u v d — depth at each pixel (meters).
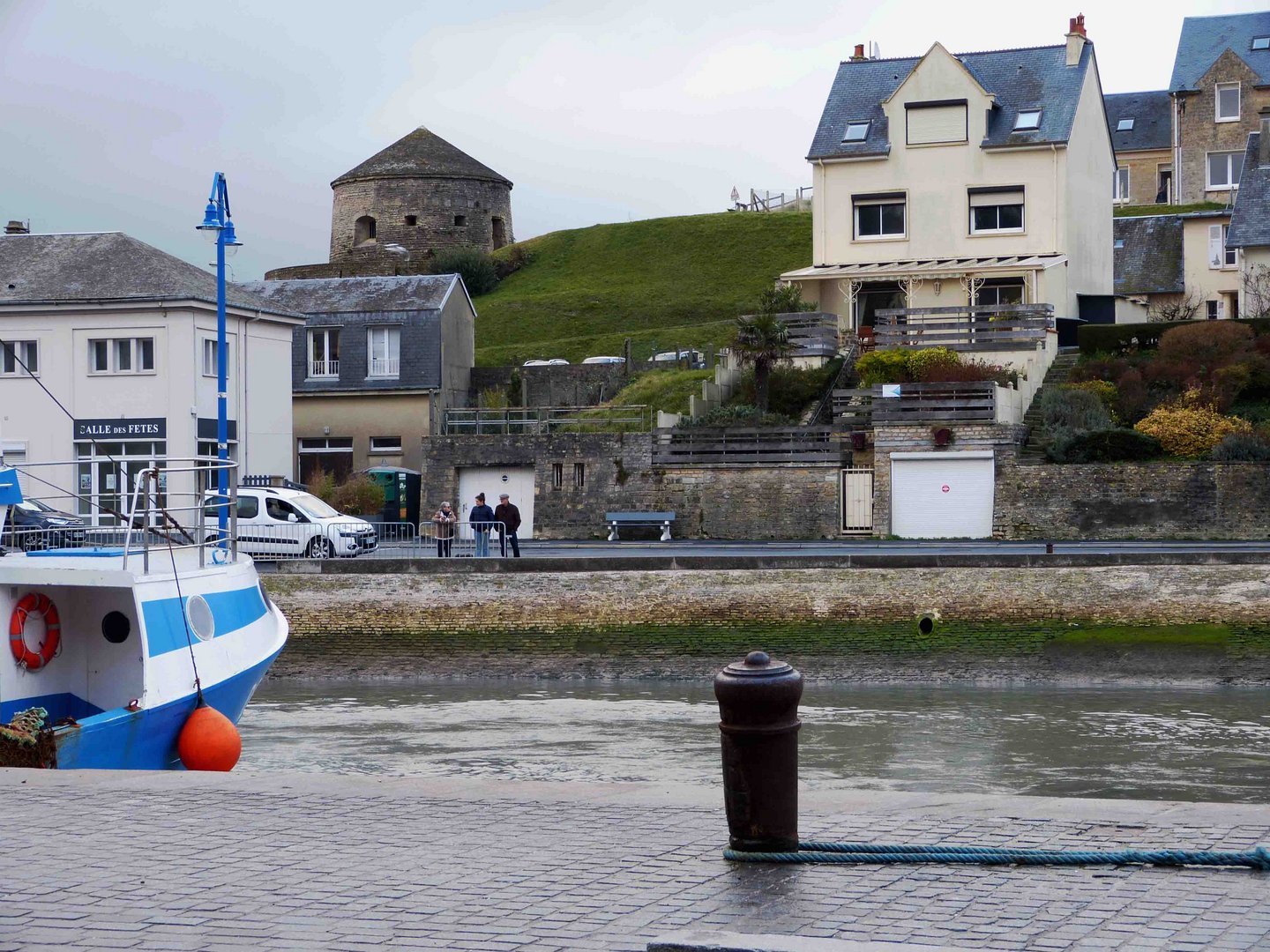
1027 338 42.41
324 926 6.92
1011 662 25.78
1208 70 73.44
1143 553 25.83
